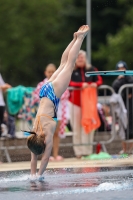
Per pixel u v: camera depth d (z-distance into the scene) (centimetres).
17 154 2470
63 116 2383
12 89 2502
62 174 1739
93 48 7681
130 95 2473
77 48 1703
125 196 1301
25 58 8475
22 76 8506
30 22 8519
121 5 7512
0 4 8425
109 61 7050
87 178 1625
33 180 1623
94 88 2416
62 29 8256
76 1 7981
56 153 2362
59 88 1669
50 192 1384
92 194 1334
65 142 2641
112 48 6950
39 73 8625
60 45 8388
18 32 8400
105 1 7494
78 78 2419
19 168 2009
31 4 8538
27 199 1299
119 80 2489
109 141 2517
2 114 2391
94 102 2412
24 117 2492
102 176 1659
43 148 1620
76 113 2436
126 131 2470
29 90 2494
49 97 1653
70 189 1418
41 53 8525
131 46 6856
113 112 2489
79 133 2452
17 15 8512
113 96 2478
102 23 7619
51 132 1631
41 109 1645
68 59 1702
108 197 1292
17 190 1443
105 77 7056
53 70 2356
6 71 8381
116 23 7631
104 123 2636
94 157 2370
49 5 8606
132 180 1562
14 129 2500
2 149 2409
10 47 8375
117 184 1481
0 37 8375
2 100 2378
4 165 2180
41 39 8500
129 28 6912
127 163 2052
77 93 2427
